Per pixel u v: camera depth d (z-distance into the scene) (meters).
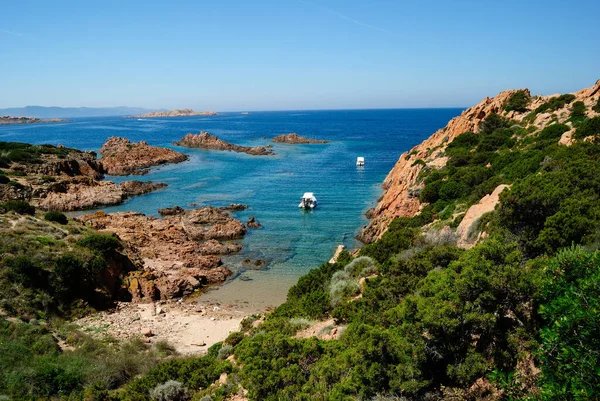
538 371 9.58
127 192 72.19
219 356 17.12
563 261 9.78
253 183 80.69
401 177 55.88
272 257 42.47
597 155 25.72
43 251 29.53
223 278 37.19
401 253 22.16
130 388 15.24
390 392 9.98
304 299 21.45
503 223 19.16
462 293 11.01
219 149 136.00
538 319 10.40
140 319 28.27
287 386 11.40
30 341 19.97
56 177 72.00
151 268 37.12
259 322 22.44
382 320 13.73
